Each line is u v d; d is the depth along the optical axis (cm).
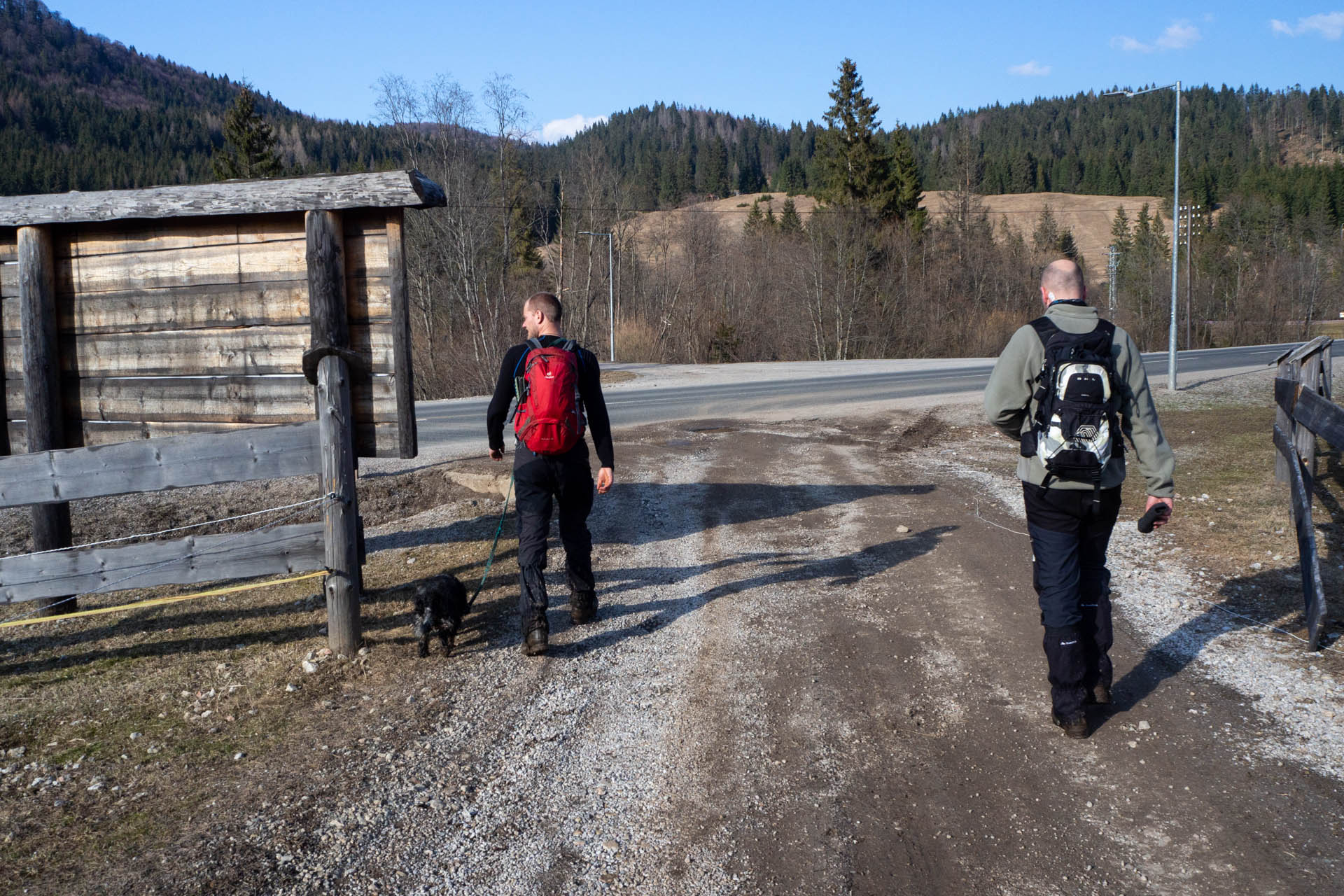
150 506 810
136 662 484
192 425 575
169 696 436
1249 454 948
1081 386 355
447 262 3925
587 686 434
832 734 382
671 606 543
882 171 5644
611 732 388
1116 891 279
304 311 553
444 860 299
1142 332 6391
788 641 483
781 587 574
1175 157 1602
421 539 712
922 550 649
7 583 458
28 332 568
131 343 579
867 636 488
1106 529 381
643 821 322
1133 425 370
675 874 291
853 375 2562
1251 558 600
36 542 579
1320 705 393
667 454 1088
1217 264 6762
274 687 441
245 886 282
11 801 338
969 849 302
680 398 1928
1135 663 447
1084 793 334
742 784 344
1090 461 353
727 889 283
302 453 466
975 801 330
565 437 460
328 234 523
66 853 301
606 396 2069
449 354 3844
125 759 370
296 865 294
